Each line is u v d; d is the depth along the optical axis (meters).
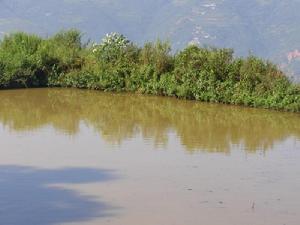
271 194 8.61
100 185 8.81
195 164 10.21
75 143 11.66
